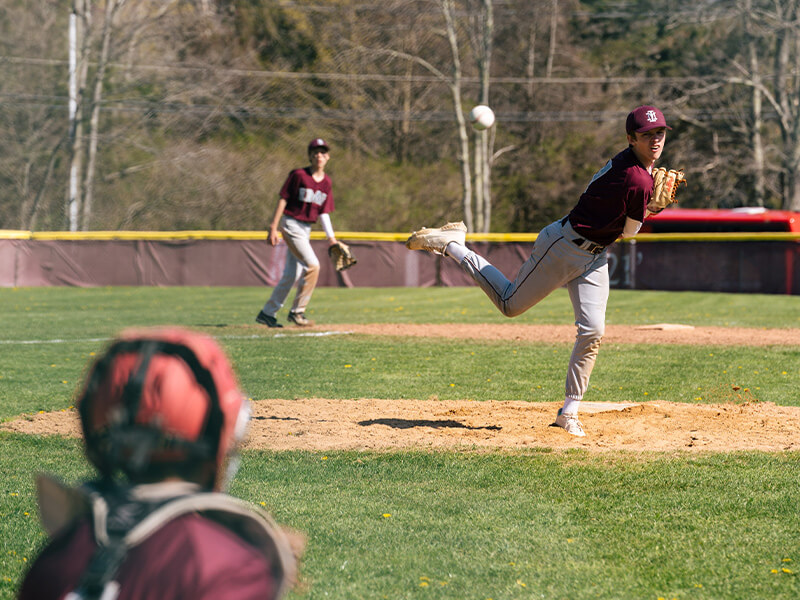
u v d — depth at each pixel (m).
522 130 132.25
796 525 10.83
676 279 68.75
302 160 118.69
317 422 17.55
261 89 120.56
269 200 112.50
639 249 70.00
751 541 10.25
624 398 21.09
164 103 108.94
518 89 133.38
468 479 13.09
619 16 127.19
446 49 124.88
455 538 10.38
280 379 23.78
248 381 23.41
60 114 109.94
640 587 8.85
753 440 15.78
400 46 123.12
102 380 2.81
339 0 123.50
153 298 55.97
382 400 20.38
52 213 108.69
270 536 2.87
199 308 47.94
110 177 106.25
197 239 70.31
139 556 2.69
